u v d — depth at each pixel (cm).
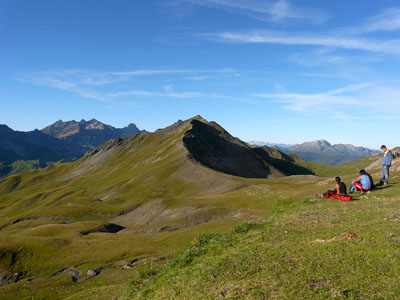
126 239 7131
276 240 1744
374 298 966
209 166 19100
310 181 13650
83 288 4659
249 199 9156
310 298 1024
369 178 2884
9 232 9100
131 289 1916
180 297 1327
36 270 5684
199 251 2034
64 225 9088
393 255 1210
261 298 1091
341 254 1305
